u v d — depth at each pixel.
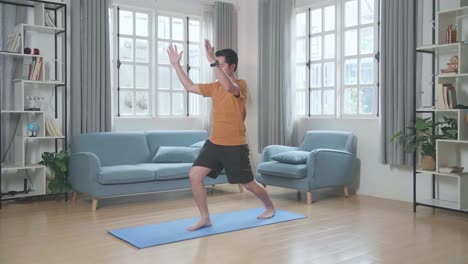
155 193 5.71
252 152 6.98
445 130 4.48
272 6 6.45
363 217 4.35
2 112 5.01
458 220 4.23
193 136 6.06
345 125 5.77
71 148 5.28
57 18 5.55
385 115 5.17
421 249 3.31
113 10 5.96
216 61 3.48
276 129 6.39
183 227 3.94
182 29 6.57
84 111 5.55
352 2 5.73
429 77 4.84
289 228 3.92
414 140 4.65
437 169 4.45
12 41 5.02
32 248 3.35
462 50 4.27
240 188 5.76
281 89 6.32
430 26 4.84
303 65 6.39
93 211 4.63
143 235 3.67
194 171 3.82
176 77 6.51
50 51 5.50
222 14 6.79
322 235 3.70
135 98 6.16
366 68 5.60
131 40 6.12
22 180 5.35
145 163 5.57
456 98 4.52
